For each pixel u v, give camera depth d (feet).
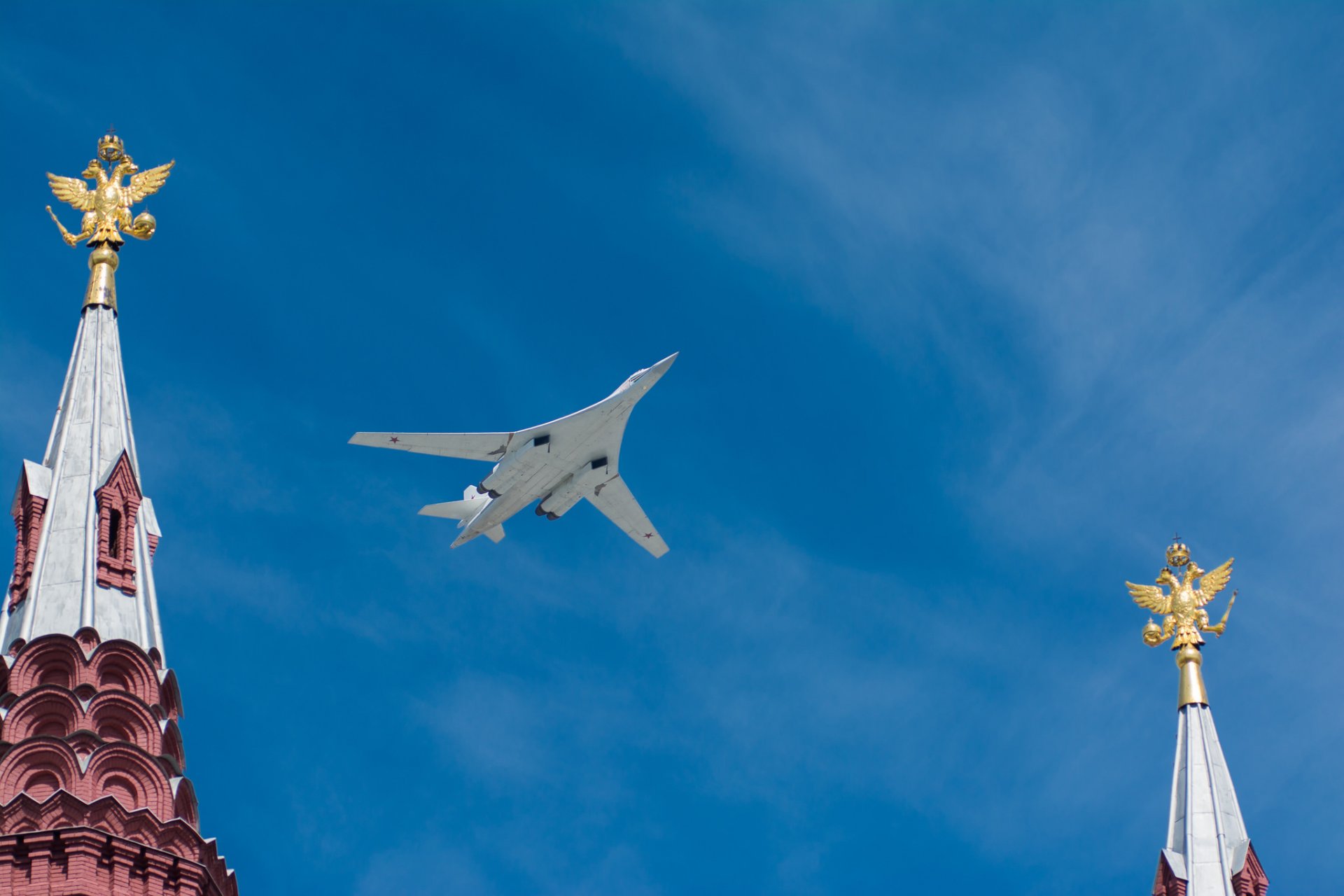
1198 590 567.18
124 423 588.91
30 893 470.80
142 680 525.34
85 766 497.87
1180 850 508.53
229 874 511.81
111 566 548.72
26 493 563.07
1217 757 523.70
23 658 517.14
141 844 488.85
